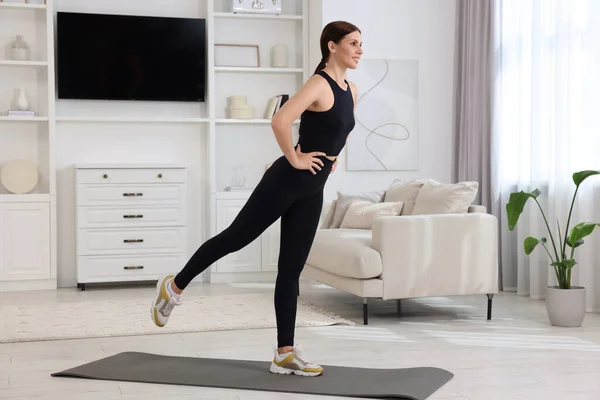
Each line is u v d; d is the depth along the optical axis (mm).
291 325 3281
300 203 3246
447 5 6879
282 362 3268
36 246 6281
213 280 6727
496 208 6082
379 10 6750
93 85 6609
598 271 5102
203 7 6941
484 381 3191
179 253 6500
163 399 2924
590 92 5102
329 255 4898
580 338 4145
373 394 2934
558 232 5160
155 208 6430
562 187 5348
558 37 5340
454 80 6703
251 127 7082
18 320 4742
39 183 6598
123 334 4301
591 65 5094
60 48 6520
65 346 4008
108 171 6324
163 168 6438
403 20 6797
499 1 6078
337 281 4891
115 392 3027
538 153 5660
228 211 6711
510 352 3779
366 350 3844
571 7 5219
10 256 6223
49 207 6316
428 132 6871
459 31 6676
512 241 6074
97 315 4934
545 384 3145
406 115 6812
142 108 6867
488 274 4793
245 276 6805
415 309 5215
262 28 7086
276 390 3020
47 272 6305
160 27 6750
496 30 6082
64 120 6527
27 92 6551
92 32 6586
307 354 3752
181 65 6805
